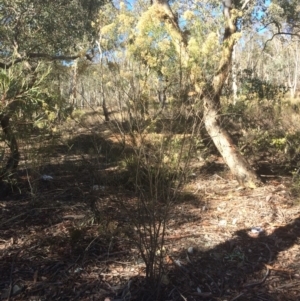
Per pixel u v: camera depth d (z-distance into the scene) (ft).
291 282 10.42
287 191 17.37
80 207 15.17
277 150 23.44
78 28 33.09
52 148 16.49
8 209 15.38
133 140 9.73
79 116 14.60
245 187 18.31
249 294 9.90
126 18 10.41
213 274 10.78
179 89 9.82
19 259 11.47
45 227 13.78
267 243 12.62
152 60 9.87
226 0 18.39
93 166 14.44
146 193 9.96
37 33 31.32
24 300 9.53
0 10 29.81
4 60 22.79
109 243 12.32
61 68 16.29
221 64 13.62
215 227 13.82
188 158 9.83
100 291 9.86
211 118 17.89
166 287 10.02
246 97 30.09
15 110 12.80
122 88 9.78
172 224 13.96
